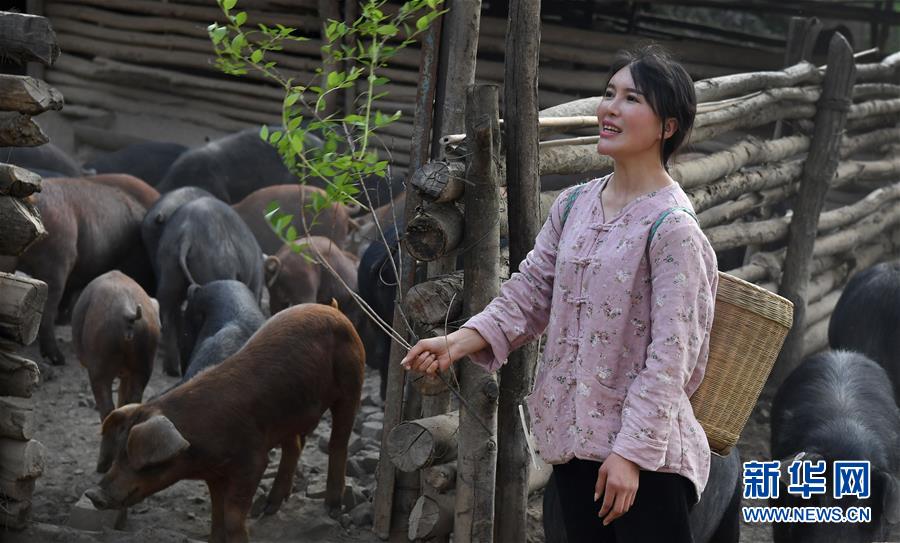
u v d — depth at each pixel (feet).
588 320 8.00
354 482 17.28
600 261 7.95
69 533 13.51
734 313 8.90
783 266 23.85
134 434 13.29
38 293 13.16
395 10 34.55
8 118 12.29
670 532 7.92
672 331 7.57
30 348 24.71
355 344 15.97
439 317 10.93
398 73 34.71
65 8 41.34
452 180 10.64
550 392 8.29
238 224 24.72
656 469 7.60
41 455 13.60
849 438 13.78
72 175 31.91
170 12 39.24
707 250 7.80
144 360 19.69
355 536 15.29
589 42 33.83
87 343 19.42
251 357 14.75
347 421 16.05
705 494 11.94
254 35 36.99
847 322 19.99
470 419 11.05
